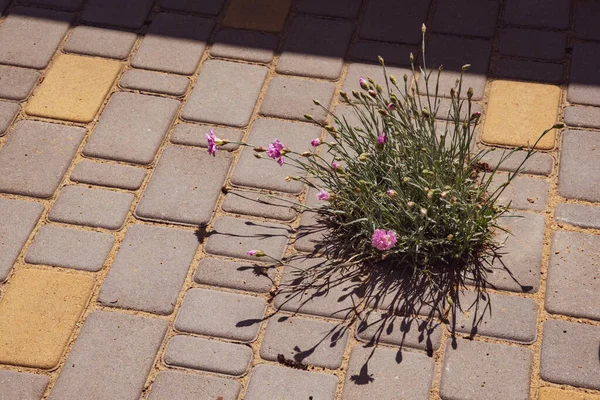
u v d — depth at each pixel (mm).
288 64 2518
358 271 2227
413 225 2223
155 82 2504
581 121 2385
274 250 2262
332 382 2119
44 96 2492
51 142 2422
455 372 2115
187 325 2186
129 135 2424
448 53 2506
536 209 2277
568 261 2215
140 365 2150
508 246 2236
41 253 2277
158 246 2277
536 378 2105
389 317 2174
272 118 2438
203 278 2236
